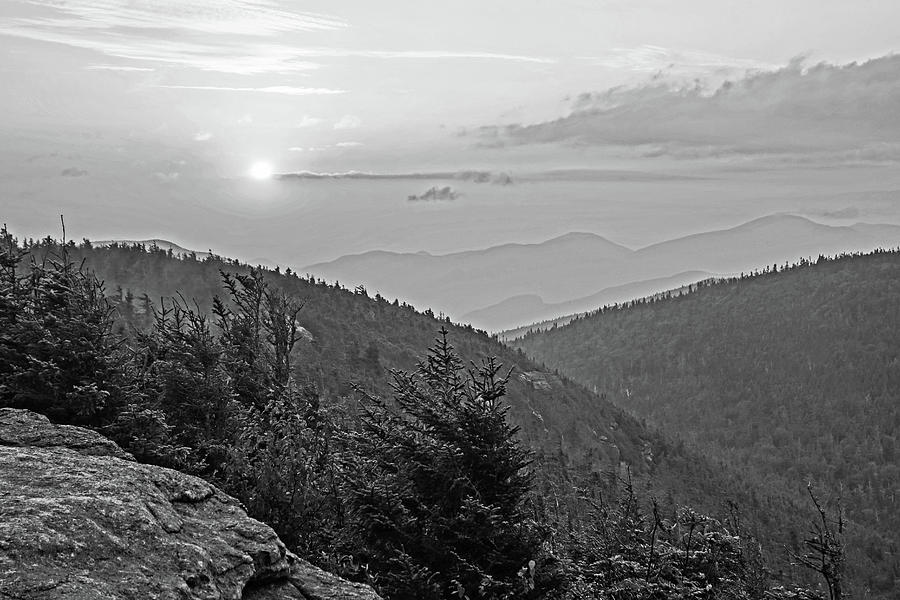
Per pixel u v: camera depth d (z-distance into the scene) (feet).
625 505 39.45
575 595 29.76
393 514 29.68
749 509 427.74
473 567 28.04
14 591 14.61
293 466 30.76
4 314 36.86
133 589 15.89
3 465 20.36
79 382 33.76
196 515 20.75
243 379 51.39
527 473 32.50
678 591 31.55
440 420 31.58
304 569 21.09
